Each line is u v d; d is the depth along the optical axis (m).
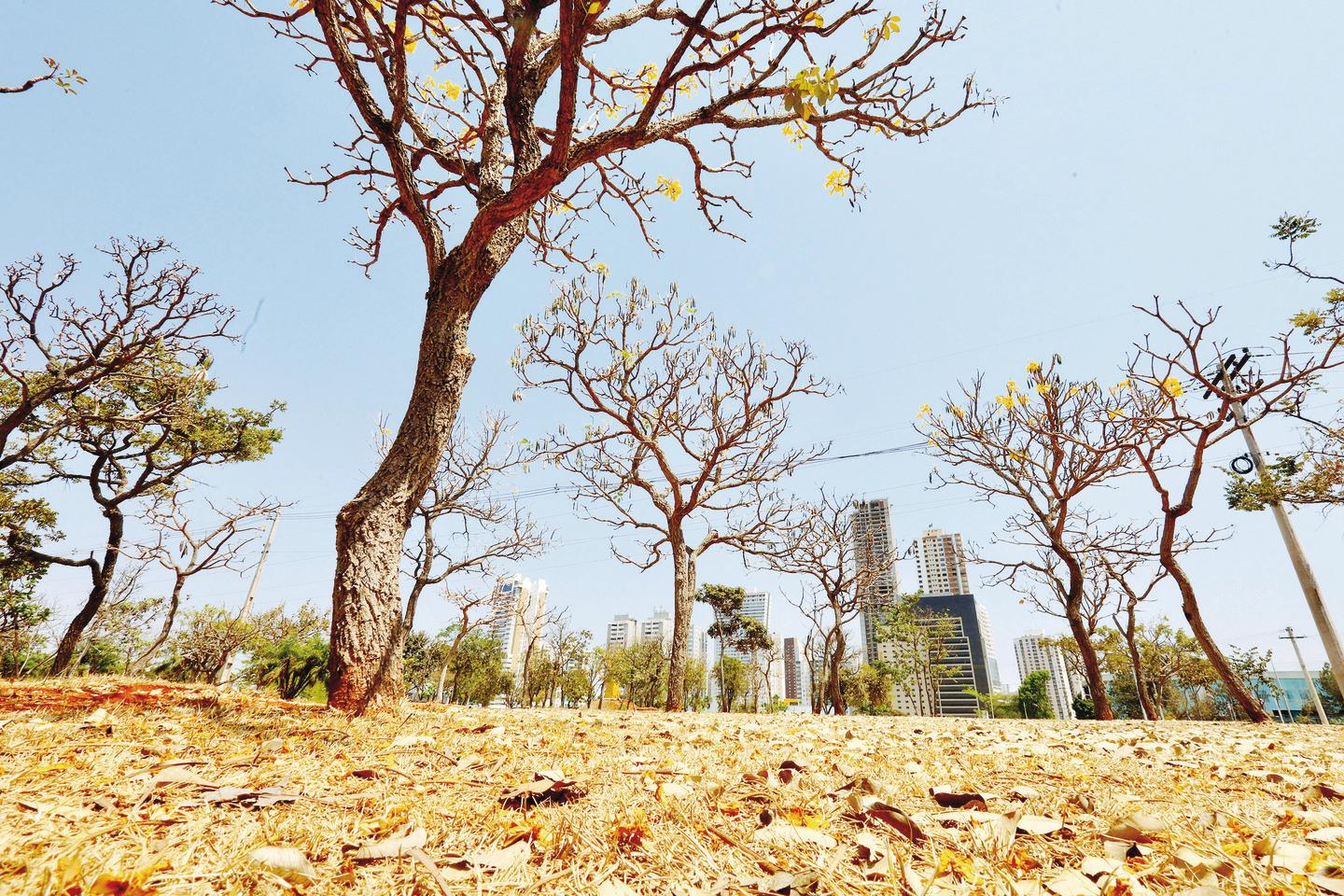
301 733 3.18
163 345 14.41
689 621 13.93
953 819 1.63
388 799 1.83
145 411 15.54
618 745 3.37
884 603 22.91
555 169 4.99
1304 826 1.70
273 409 18.56
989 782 2.37
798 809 1.71
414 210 5.91
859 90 6.21
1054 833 1.60
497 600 21.70
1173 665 30.44
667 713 7.78
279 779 2.02
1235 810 1.91
